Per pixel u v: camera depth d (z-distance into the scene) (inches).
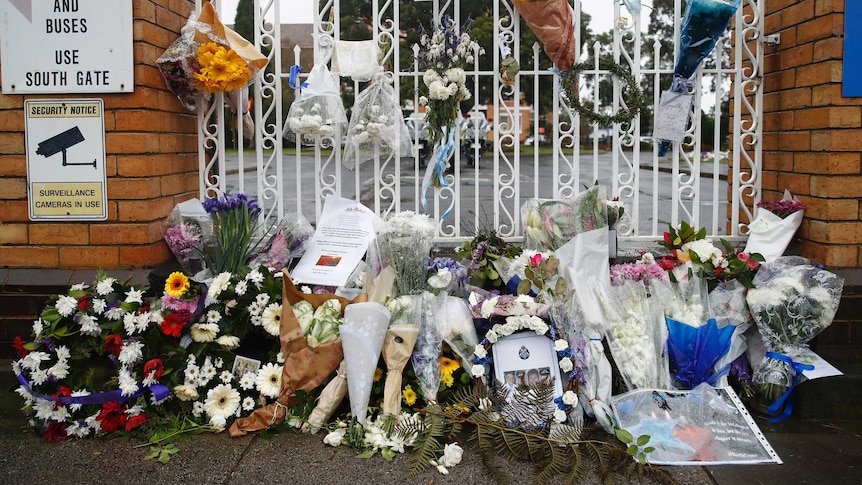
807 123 162.6
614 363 145.9
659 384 143.4
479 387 136.6
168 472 122.2
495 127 172.4
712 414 136.3
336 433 130.8
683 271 155.1
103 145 156.8
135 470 123.1
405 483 118.8
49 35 154.7
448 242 174.7
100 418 132.0
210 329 137.0
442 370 141.1
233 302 140.9
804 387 145.4
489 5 481.1
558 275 148.3
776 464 126.3
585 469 122.8
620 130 176.2
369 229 165.8
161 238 164.7
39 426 136.5
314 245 165.8
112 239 158.4
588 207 158.9
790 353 144.3
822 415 145.9
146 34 155.6
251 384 138.2
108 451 130.3
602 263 151.6
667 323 145.6
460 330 142.1
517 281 152.3
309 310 141.6
